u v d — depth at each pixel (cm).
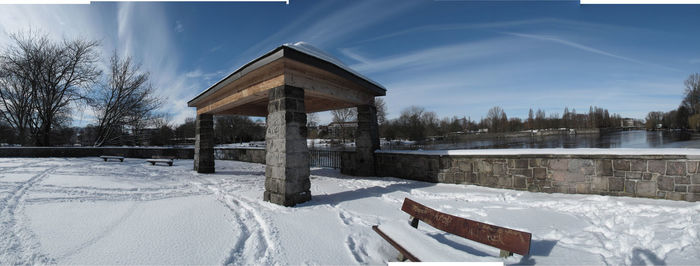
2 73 1995
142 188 753
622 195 525
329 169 1266
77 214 487
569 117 8762
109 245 353
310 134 5403
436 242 288
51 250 337
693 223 329
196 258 318
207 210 518
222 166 1438
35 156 1711
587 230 368
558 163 593
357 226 424
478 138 6662
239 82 757
